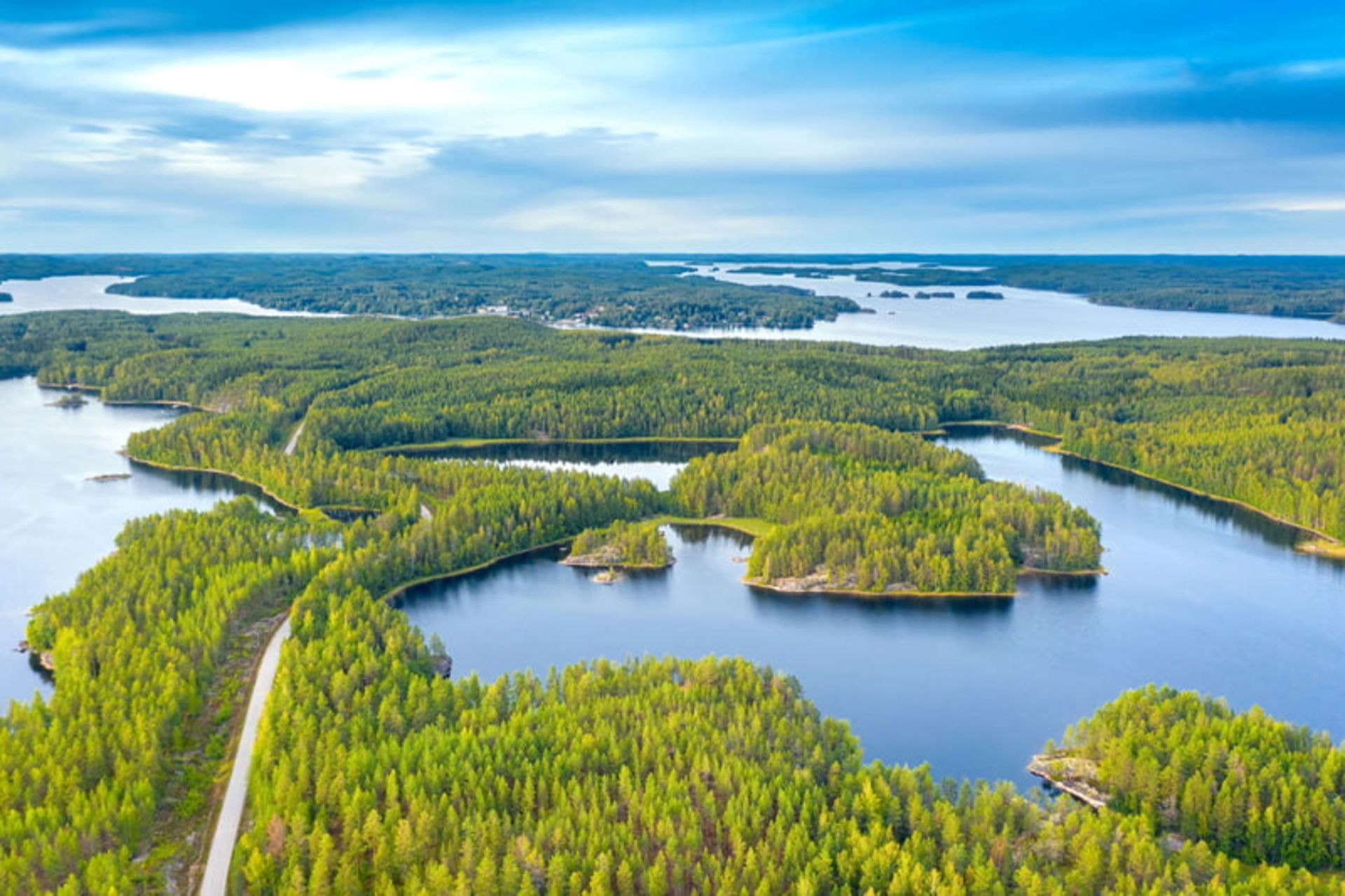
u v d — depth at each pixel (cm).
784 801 17175
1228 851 17412
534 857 15762
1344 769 18112
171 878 16400
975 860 16038
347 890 15650
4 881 14975
